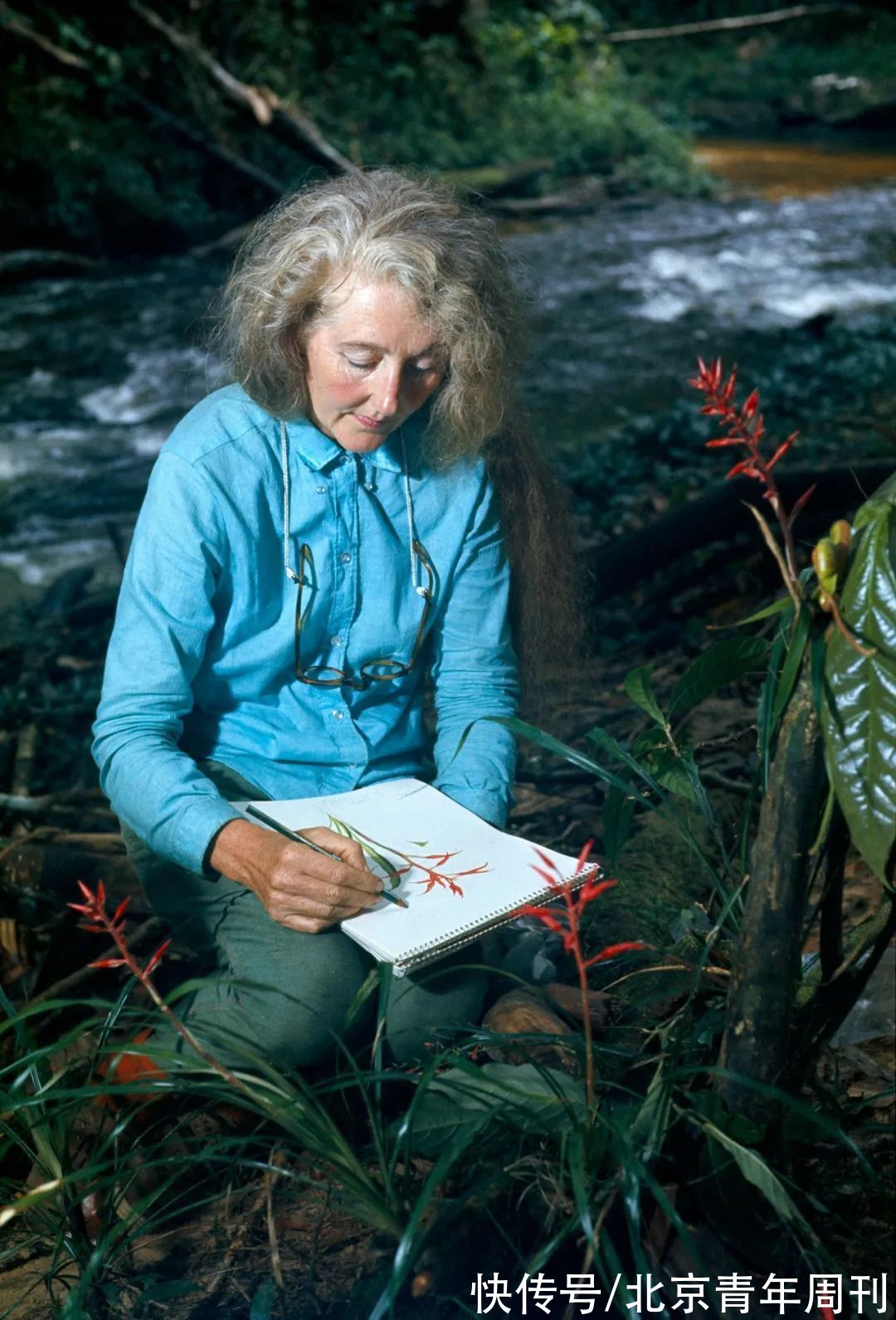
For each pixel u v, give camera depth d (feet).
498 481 9.15
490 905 7.52
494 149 50.67
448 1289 6.44
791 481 17.94
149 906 10.78
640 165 51.49
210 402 8.37
